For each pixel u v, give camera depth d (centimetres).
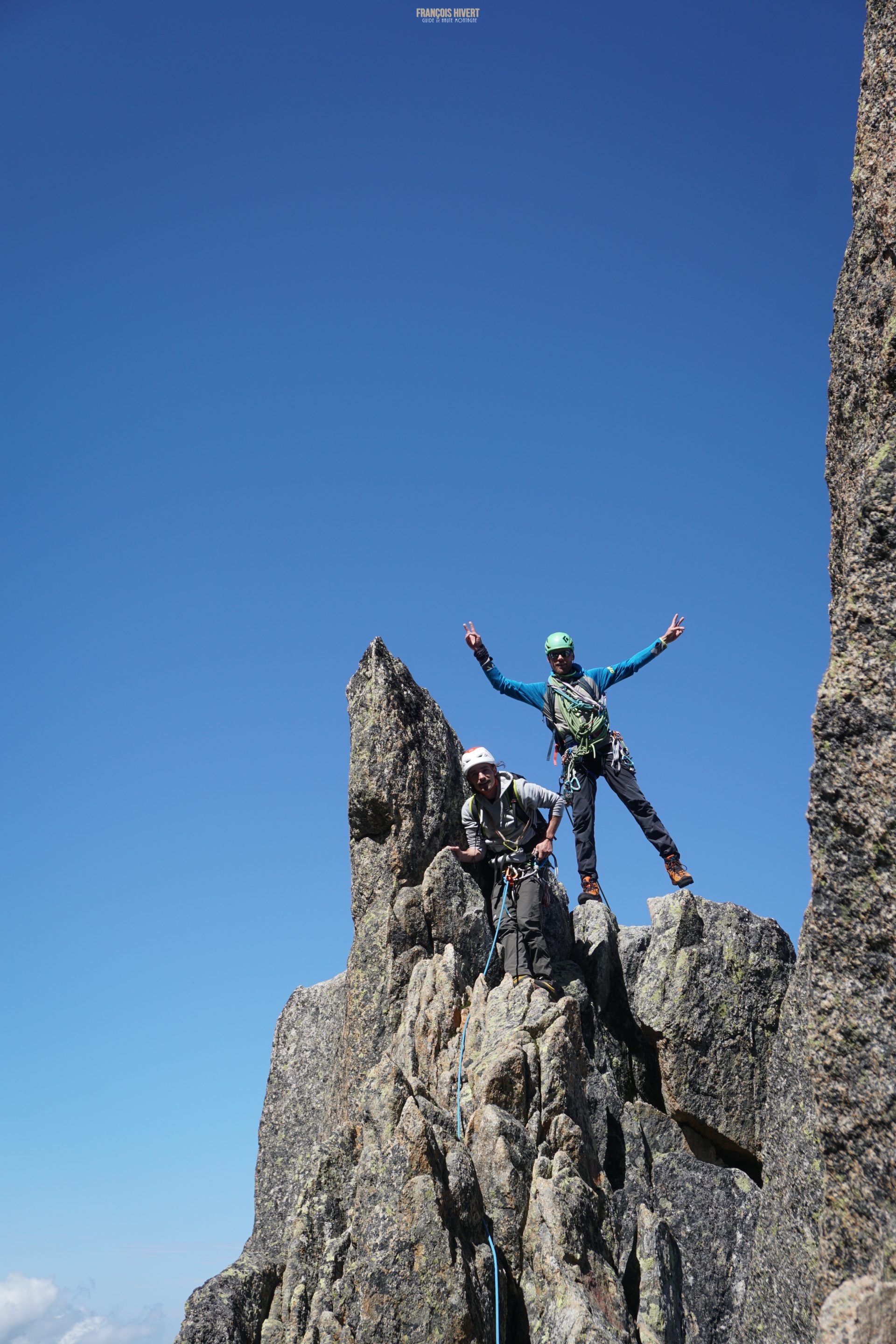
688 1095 1081
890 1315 534
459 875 1206
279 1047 1420
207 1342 913
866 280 787
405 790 1251
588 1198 923
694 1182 1030
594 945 1196
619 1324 851
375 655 1322
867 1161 576
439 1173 884
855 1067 588
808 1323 730
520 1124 955
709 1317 944
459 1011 1095
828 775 624
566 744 1277
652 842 1223
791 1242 772
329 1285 933
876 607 639
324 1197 1012
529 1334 845
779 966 1141
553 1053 1005
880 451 671
